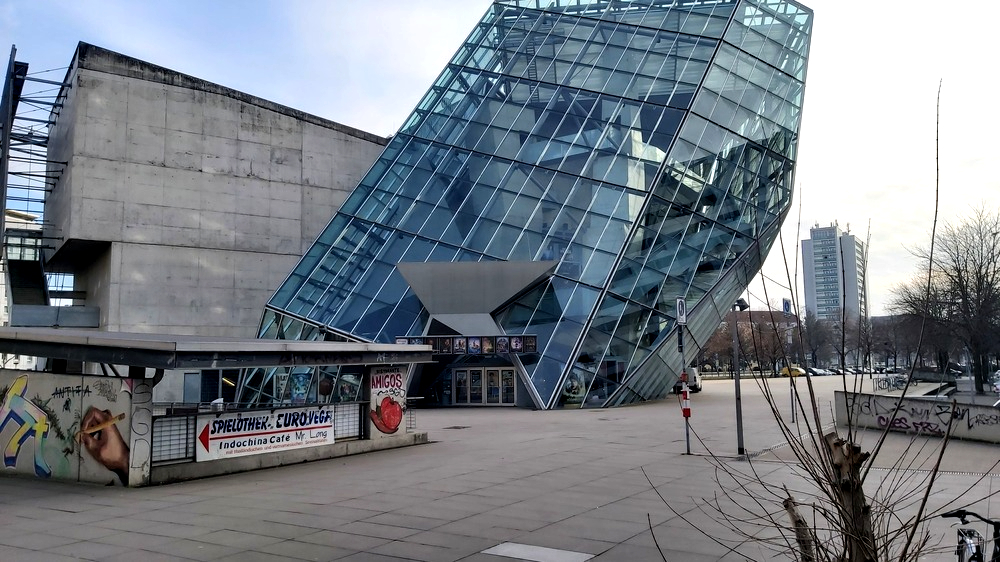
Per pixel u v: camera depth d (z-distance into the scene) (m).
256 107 49.53
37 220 59.75
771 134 41.91
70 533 10.29
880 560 4.88
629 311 34.34
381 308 35.91
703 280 35.88
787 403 38.34
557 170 38.91
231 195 48.19
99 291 46.88
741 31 44.84
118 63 44.69
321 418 18.56
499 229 37.31
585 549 9.42
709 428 25.03
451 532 10.35
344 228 41.34
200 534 10.23
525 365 33.78
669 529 10.55
